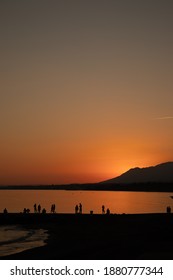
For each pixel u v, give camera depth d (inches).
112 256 1157.7
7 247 1801.2
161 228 2031.3
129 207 4813.0
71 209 4384.8
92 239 1831.9
